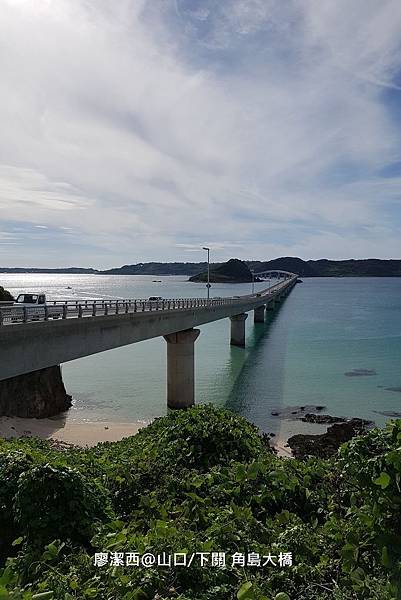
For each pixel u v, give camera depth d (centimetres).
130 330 3016
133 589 591
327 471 987
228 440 1180
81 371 4722
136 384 4134
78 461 1095
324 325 8625
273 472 938
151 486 995
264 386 3962
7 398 2828
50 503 816
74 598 573
